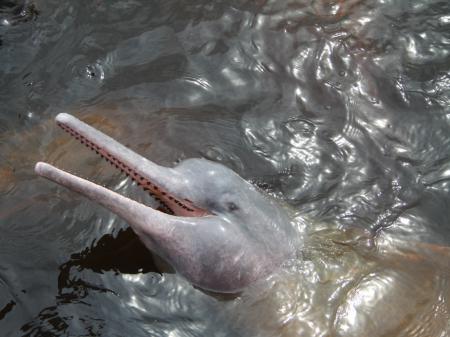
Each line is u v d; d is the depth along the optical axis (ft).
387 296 4.59
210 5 6.56
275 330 4.44
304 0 6.65
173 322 4.42
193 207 4.63
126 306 4.47
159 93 5.87
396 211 5.09
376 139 5.54
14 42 6.31
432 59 6.09
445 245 4.91
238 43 6.25
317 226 4.95
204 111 5.73
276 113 5.72
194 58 6.13
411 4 6.54
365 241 4.88
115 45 6.24
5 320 4.38
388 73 6.02
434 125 5.62
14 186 5.20
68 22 6.44
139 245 4.77
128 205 4.44
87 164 5.30
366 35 6.32
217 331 4.41
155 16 6.48
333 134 5.57
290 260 4.69
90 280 4.59
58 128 5.60
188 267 4.54
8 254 4.74
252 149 5.45
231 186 4.65
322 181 5.25
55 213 4.99
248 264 4.55
